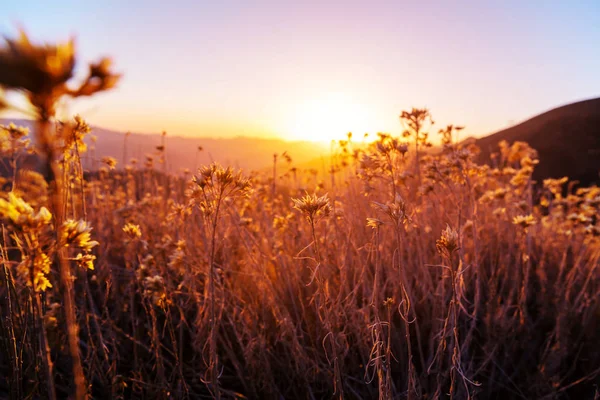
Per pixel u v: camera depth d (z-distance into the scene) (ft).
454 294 5.09
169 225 12.40
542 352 9.74
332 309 7.60
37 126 1.95
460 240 7.64
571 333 10.61
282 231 11.53
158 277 7.64
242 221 10.07
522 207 12.57
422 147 11.93
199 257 11.27
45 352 3.86
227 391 7.98
